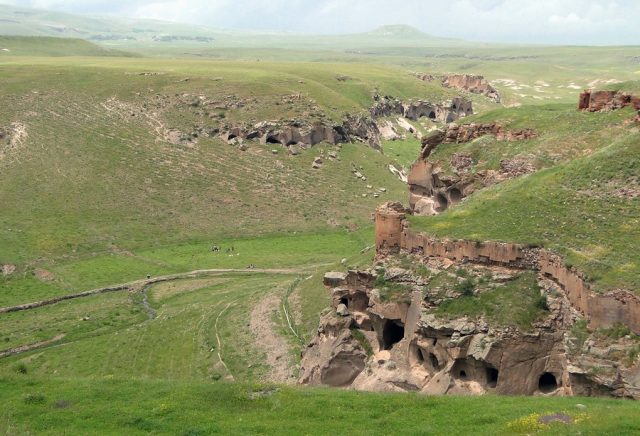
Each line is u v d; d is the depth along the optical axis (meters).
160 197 151.12
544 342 55.12
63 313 101.50
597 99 95.62
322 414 43.53
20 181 149.12
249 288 106.94
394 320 64.62
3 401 46.28
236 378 72.31
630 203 63.47
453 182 97.75
